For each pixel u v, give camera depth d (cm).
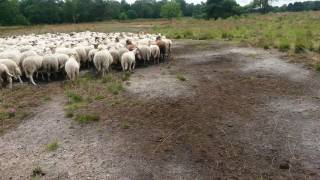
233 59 1856
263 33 2875
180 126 975
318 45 1983
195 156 813
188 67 1709
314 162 768
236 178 723
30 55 1516
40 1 10944
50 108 1162
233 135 910
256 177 723
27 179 746
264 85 1342
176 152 834
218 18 6750
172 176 736
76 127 995
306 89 1273
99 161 804
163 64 1809
